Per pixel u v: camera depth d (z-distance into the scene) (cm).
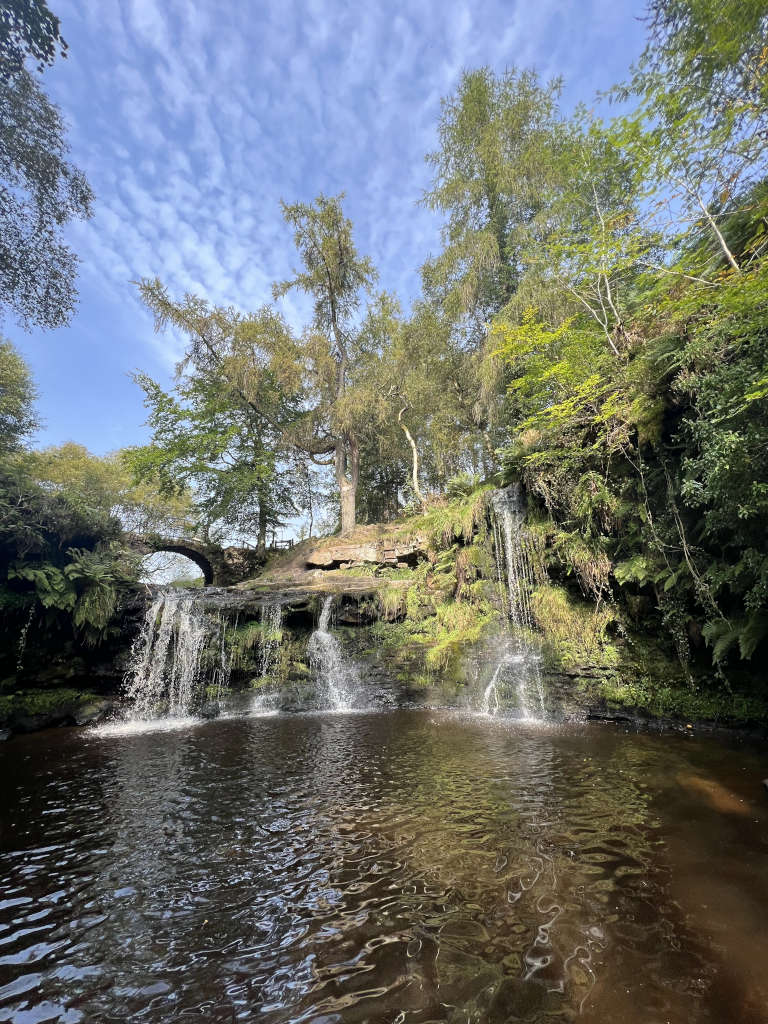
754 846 302
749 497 461
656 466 679
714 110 485
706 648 661
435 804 395
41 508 996
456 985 197
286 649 1077
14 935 243
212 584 2092
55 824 383
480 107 1312
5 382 1327
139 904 268
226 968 214
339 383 1788
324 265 1748
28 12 650
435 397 1464
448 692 930
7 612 892
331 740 661
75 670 965
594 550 783
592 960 209
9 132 816
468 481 1248
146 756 606
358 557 1382
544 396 859
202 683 1030
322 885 281
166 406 1734
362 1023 179
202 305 1748
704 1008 180
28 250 916
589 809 370
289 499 2108
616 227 621
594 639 777
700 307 520
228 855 323
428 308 1495
